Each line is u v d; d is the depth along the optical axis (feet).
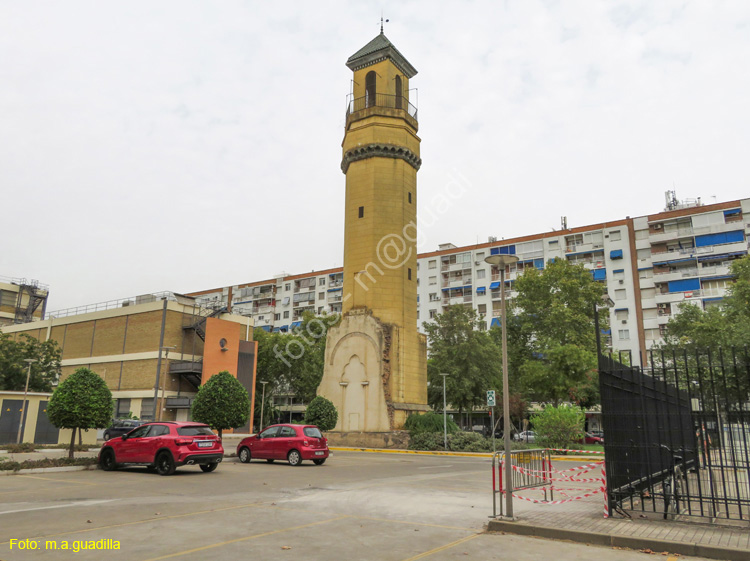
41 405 102.73
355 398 117.91
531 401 178.19
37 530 26.40
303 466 67.00
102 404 61.62
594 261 213.05
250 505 35.37
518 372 163.53
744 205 187.11
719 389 44.11
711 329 129.90
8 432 97.86
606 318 164.25
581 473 63.36
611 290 206.59
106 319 161.68
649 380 42.96
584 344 151.74
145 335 151.12
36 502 35.22
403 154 128.88
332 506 35.65
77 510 32.19
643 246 204.23
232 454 78.54
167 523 28.71
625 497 34.42
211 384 81.51
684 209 197.57
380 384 115.55
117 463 56.24
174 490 41.91
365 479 52.70
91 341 163.63
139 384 148.05
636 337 198.70
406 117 131.64
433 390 148.77
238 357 159.33
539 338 160.35
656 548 25.43
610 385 34.24
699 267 192.24
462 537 27.22
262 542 24.90
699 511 34.99
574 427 91.76
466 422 211.00
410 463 76.13
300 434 68.90
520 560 23.07
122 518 29.86
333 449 111.04
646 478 39.91
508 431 32.32
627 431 35.47
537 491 46.24
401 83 138.51
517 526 28.91
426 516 32.68
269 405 194.18
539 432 94.38
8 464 53.21
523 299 166.91
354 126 131.85
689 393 39.68
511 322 170.19
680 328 155.53
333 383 121.70
